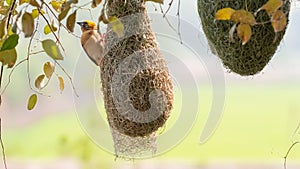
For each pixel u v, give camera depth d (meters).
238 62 1.92
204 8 1.92
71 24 1.76
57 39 1.84
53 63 1.94
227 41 1.90
